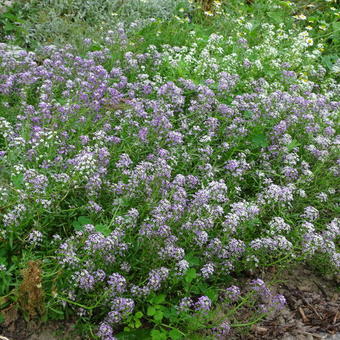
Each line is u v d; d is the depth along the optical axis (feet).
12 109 4.27
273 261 3.71
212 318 3.01
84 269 2.88
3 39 6.07
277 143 4.64
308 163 4.56
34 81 4.49
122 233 3.08
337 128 5.16
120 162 3.64
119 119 4.40
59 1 6.72
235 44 6.37
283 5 8.00
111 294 2.86
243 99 4.97
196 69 5.55
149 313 2.97
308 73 6.40
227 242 3.42
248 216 3.51
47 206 3.17
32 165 3.61
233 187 4.02
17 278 2.97
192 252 3.33
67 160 3.66
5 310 2.88
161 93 4.66
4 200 3.10
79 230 3.22
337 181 4.39
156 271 3.00
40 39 6.07
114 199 3.45
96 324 2.97
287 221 3.94
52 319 2.97
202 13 7.57
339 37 7.53
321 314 3.42
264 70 5.95
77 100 4.36
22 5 6.56
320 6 8.36
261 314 3.22
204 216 3.39
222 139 4.59
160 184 3.55
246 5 7.94
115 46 5.66
